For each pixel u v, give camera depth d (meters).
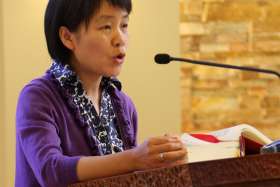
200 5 6.85
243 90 6.96
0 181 5.30
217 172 1.67
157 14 5.68
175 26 5.71
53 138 2.43
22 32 5.38
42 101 2.58
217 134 2.80
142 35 5.66
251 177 1.68
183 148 1.96
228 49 6.91
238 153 2.66
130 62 5.65
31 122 2.48
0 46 5.35
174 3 5.71
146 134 5.68
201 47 6.86
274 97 7.01
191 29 6.84
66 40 2.73
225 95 6.93
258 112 7.00
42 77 2.77
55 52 2.81
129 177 1.71
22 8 5.38
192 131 6.88
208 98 6.91
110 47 2.61
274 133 7.01
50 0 2.80
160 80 5.70
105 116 2.87
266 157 1.69
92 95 2.86
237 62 6.92
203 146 2.68
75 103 2.74
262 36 6.96
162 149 1.93
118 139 2.89
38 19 5.40
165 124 5.71
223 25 6.89
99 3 2.58
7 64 5.34
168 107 5.71
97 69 2.66
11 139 5.33
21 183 2.58
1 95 5.34
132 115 3.10
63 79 2.73
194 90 6.88
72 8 2.66
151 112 5.69
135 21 5.66
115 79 3.01
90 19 2.60
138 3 5.66
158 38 5.68
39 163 2.25
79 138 2.68
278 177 1.68
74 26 2.66
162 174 1.68
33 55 5.40
